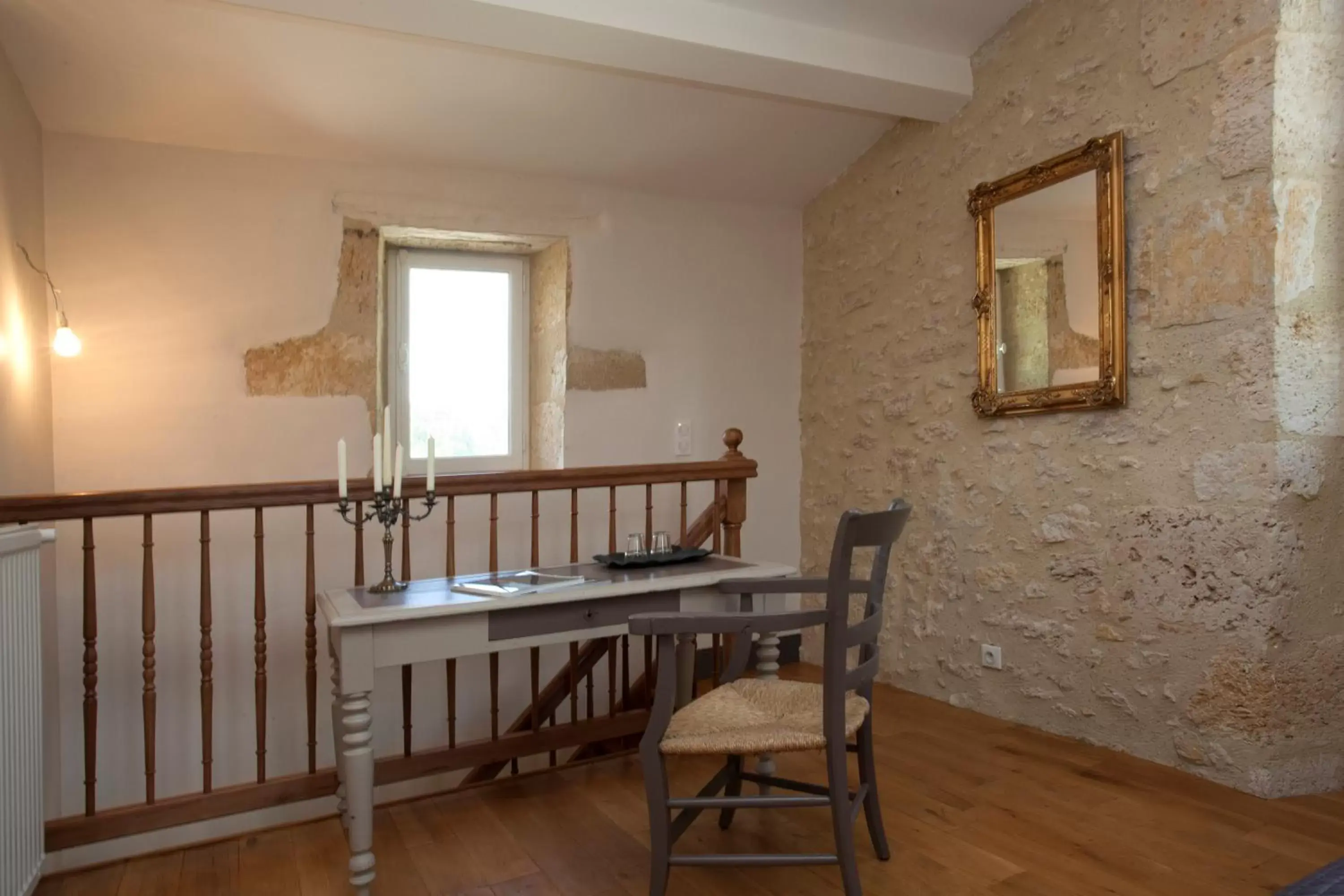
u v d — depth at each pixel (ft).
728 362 13.91
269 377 10.93
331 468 11.28
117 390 10.19
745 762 9.52
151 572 7.41
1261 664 8.09
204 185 10.61
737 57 9.43
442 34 8.57
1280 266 7.89
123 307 10.22
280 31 8.91
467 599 7.21
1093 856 7.11
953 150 11.35
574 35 8.71
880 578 6.70
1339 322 8.17
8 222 8.31
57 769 9.59
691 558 9.25
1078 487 9.78
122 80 9.27
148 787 7.44
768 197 13.93
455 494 8.63
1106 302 9.22
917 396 12.06
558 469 9.16
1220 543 8.37
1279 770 8.14
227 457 10.71
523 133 11.24
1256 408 8.05
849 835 5.89
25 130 9.07
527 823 7.95
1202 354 8.48
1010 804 8.14
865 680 6.43
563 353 12.73
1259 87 7.95
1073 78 9.72
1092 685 9.64
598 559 9.12
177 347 10.47
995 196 10.54
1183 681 8.73
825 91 10.52
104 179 10.13
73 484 9.98
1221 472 8.34
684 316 13.55
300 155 11.06
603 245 12.89
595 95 10.64
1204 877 6.74
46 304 9.67
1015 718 10.59
